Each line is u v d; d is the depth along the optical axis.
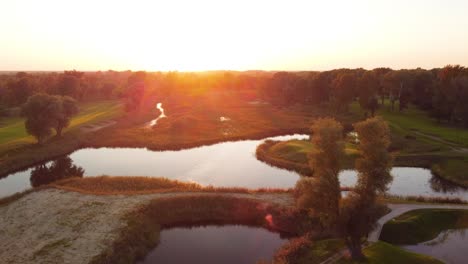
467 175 47.38
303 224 32.88
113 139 71.44
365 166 24.48
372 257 25.22
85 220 33.31
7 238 30.75
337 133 25.09
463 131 70.62
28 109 62.25
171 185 43.75
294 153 57.97
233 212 36.50
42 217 34.31
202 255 29.88
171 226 35.41
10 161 54.03
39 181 49.12
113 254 27.81
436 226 31.95
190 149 66.88
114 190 41.72
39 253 28.00
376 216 24.41
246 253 30.25
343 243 28.23
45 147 62.44
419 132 71.50
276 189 41.44
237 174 51.31
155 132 77.19
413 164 54.31
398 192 43.44
